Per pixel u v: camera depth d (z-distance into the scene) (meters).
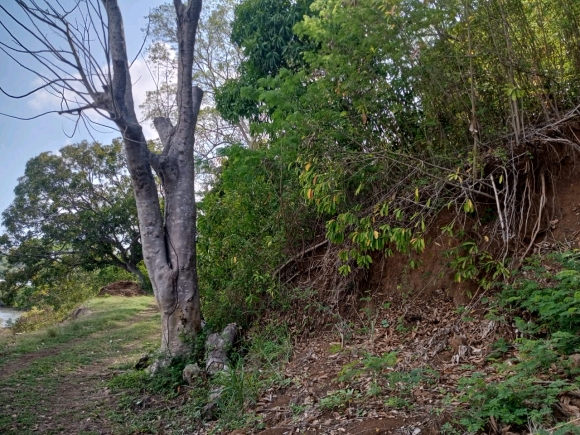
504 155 6.22
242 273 9.21
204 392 7.14
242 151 9.44
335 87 7.48
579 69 6.27
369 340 6.82
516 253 6.11
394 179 7.23
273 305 8.80
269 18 11.98
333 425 4.83
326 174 6.88
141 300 25.23
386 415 4.68
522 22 6.23
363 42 6.50
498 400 3.97
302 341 7.86
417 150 7.22
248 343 8.39
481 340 5.62
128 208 31.00
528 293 5.37
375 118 7.48
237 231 9.87
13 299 32.22
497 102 6.66
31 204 30.30
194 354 8.36
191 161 9.19
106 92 7.92
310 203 8.28
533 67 6.23
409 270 7.55
